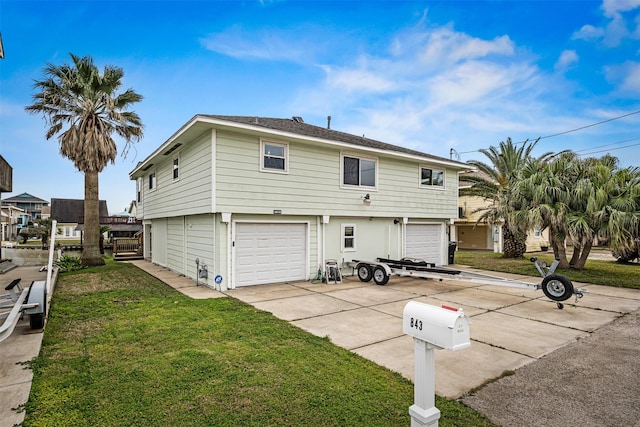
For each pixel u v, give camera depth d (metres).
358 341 5.26
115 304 7.46
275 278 10.48
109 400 3.33
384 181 12.94
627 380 3.97
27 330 5.46
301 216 10.98
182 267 12.36
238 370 4.07
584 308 7.52
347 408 3.24
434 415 2.38
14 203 73.25
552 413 3.24
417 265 10.80
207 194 9.35
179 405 3.25
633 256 15.09
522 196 13.02
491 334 5.70
